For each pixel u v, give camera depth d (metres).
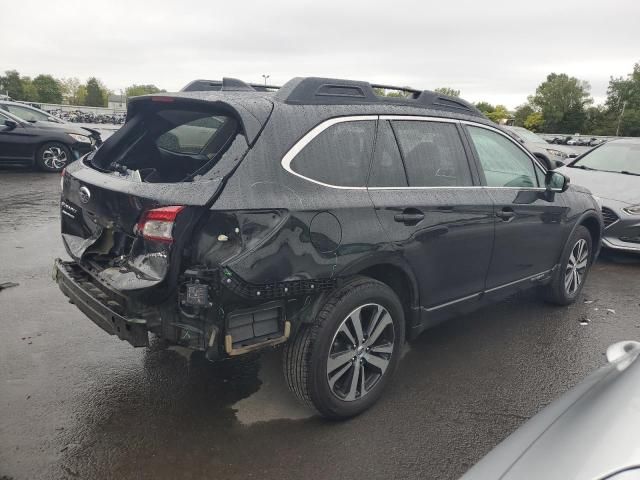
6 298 4.70
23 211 8.14
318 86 3.10
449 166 3.65
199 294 2.49
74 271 3.27
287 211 2.68
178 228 2.48
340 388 3.07
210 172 2.63
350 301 2.93
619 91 103.69
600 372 2.05
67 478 2.56
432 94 3.73
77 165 3.53
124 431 2.93
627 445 1.45
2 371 3.49
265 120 2.78
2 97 27.38
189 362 3.74
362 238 2.96
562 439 1.58
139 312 2.70
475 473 1.59
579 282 5.23
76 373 3.52
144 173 3.41
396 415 3.20
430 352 4.08
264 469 2.68
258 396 3.35
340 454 2.82
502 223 3.91
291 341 2.89
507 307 5.12
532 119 107.38
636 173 7.66
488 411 3.28
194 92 3.30
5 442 2.79
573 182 7.45
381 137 3.26
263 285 2.61
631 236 6.60
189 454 2.77
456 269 3.62
